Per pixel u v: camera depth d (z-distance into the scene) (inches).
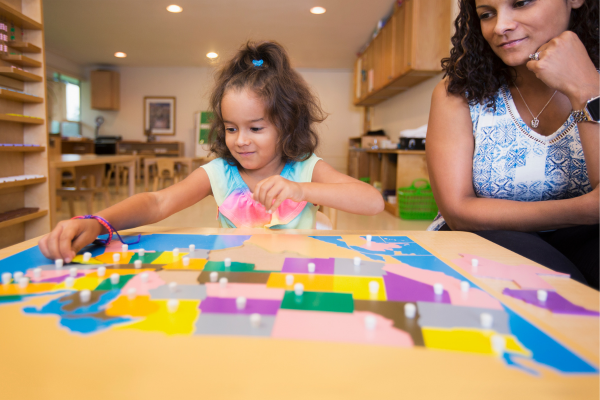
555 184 33.0
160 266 18.8
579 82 25.7
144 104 291.7
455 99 35.0
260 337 11.8
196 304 14.1
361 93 229.1
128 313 13.4
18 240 84.7
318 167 37.0
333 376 9.9
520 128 33.1
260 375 9.9
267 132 32.0
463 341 11.6
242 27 195.9
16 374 10.0
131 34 211.2
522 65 31.4
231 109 31.0
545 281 16.9
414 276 17.4
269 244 23.0
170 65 283.4
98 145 275.7
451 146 34.4
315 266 18.7
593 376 9.9
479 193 36.0
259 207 35.8
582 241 28.5
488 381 9.7
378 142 215.5
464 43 33.0
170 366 10.3
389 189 160.7
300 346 11.3
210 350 11.0
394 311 13.7
